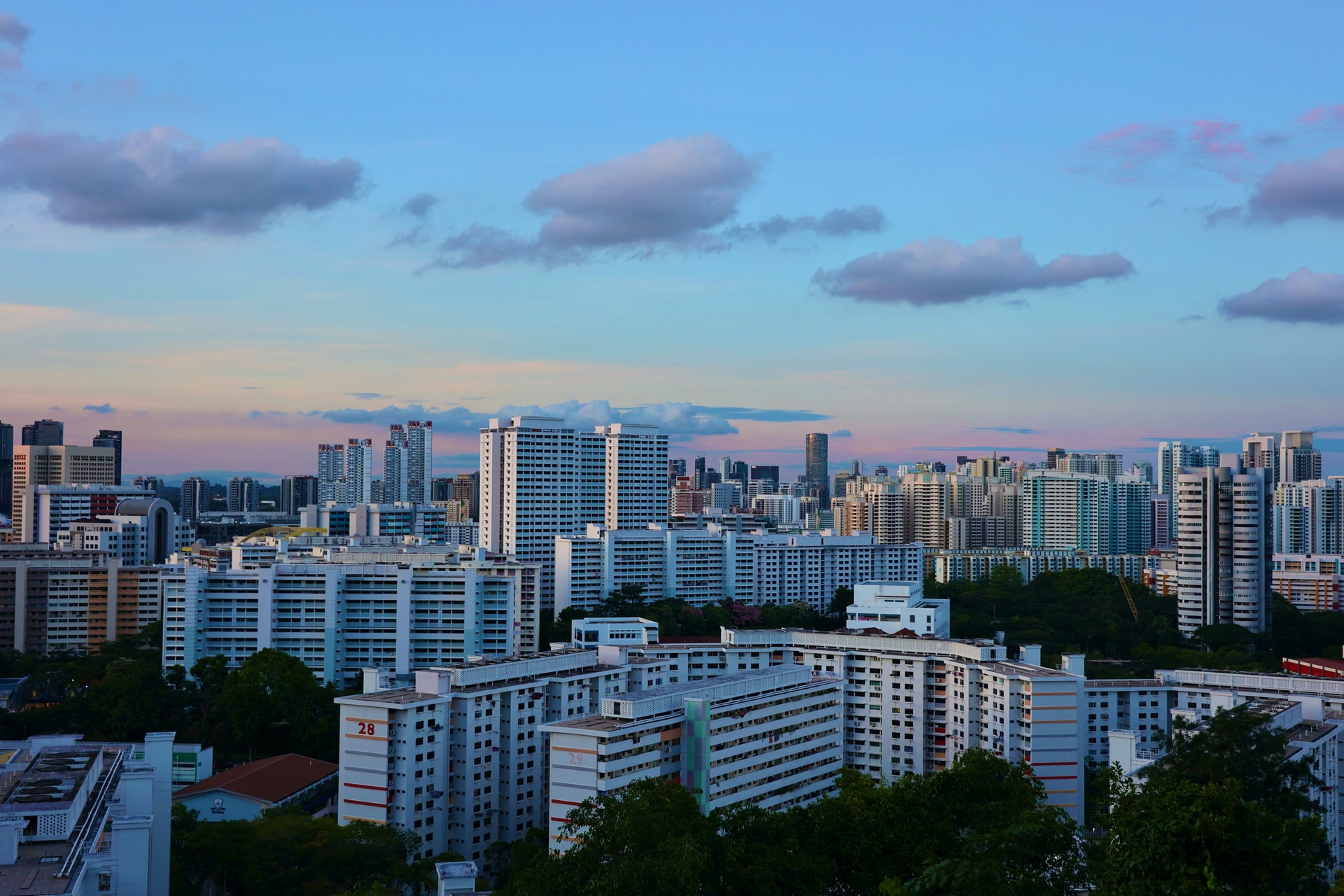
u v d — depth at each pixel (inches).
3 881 6008.9
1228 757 7667.3
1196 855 5007.4
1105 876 5329.7
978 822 7116.1
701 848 6348.4
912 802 7155.5
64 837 6737.2
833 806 7116.1
